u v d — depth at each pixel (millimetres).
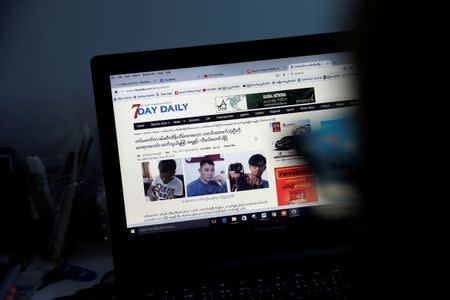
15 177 883
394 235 353
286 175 722
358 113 279
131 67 696
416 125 278
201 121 711
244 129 717
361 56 249
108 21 925
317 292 621
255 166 720
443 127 279
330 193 720
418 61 248
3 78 921
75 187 839
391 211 350
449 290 331
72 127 958
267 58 712
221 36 966
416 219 342
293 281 647
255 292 632
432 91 260
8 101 933
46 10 904
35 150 959
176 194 711
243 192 721
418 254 343
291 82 716
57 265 847
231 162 718
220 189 718
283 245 721
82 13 915
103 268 832
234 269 692
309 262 692
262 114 717
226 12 957
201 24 955
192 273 690
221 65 710
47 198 905
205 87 710
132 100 699
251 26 971
